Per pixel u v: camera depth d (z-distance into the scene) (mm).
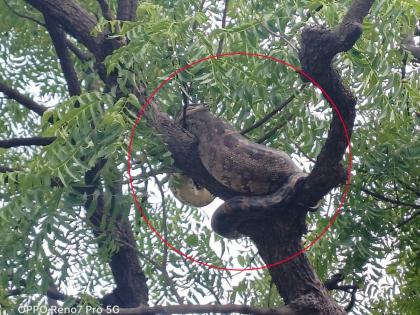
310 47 8500
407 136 11945
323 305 10125
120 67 9953
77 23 12125
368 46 10172
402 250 13445
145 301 13281
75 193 9672
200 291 11836
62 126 9523
